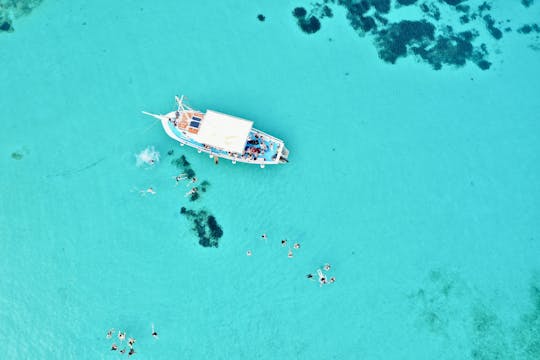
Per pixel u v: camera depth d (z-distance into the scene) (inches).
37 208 1545.3
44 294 1488.7
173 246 1552.7
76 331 1467.8
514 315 1563.7
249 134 1562.5
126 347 1460.4
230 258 1560.0
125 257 1533.0
